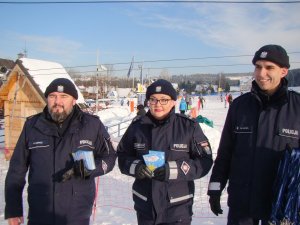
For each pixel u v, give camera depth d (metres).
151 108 3.31
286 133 2.86
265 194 2.93
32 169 3.20
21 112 12.10
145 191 3.30
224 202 6.90
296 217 2.62
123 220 5.97
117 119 18.41
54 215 3.11
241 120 3.11
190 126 3.33
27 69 11.55
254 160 2.98
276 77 2.88
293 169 2.68
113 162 3.42
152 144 3.30
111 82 63.53
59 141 3.20
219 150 3.38
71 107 3.26
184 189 3.28
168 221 3.21
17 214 3.29
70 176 3.02
